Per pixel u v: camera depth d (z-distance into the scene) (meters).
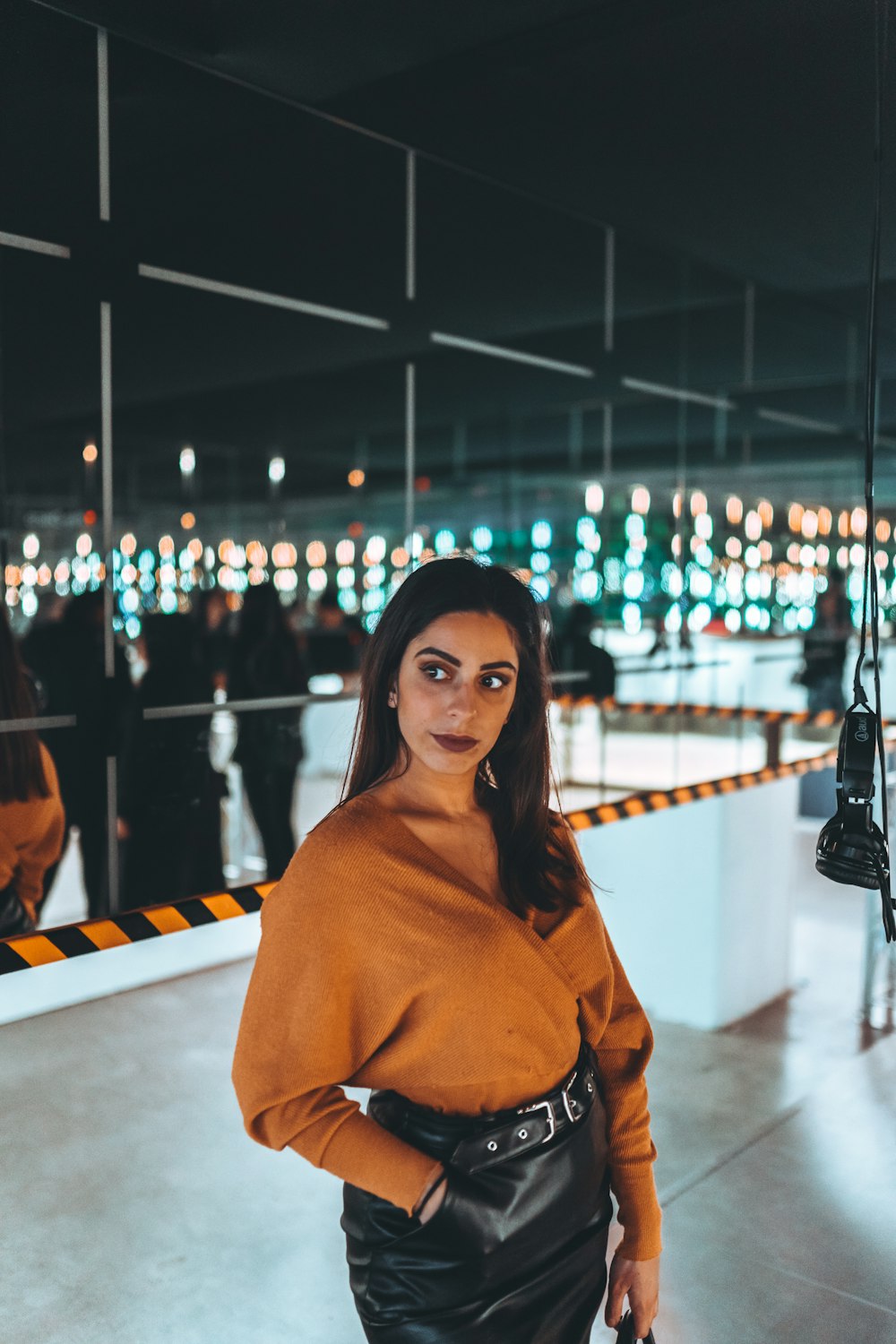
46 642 2.96
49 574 3.95
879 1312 2.42
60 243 2.86
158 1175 2.98
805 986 4.66
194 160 3.09
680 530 4.91
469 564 1.21
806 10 2.40
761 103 2.91
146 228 3.05
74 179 2.87
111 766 3.05
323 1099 1.16
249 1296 2.47
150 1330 2.34
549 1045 1.19
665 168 3.40
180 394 4.30
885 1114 3.35
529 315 4.17
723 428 4.94
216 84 2.91
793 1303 2.45
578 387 4.36
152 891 3.20
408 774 1.23
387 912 1.12
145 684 3.50
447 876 1.15
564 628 4.75
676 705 4.90
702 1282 2.52
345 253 3.56
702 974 4.20
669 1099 3.55
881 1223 2.77
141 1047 3.79
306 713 3.89
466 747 1.16
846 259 4.25
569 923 1.26
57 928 2.51
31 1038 3.85
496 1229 1.15
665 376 4.67
